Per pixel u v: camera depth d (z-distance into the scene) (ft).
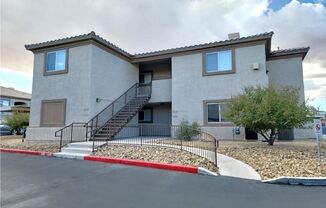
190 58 55.83
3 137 66.23
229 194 17.48
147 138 53.01
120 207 14.75
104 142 41.37
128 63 62.39
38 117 52.85
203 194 17.46
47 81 52.85
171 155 31.19
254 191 18.24
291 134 55.01
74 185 19.98
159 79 62.34
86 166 28.48
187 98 55.01
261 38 49.03
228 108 42.55
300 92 56.29
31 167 27.86
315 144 41.37
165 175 23.73
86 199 16.31
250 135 49.32
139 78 68.54
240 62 51.01
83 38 48.85
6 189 18.81
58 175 23.75
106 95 52.85
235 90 50.60
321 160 27.12
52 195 17.24
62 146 40.60
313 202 15.70
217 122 51.65
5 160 32.71
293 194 17.48
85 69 48.96
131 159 30.58
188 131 47.24
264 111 35.12
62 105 50.49
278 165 25.66
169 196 16.97
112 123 50.26
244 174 23.53
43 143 47.57
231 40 51.29
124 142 41.14
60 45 52.08
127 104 58.70
